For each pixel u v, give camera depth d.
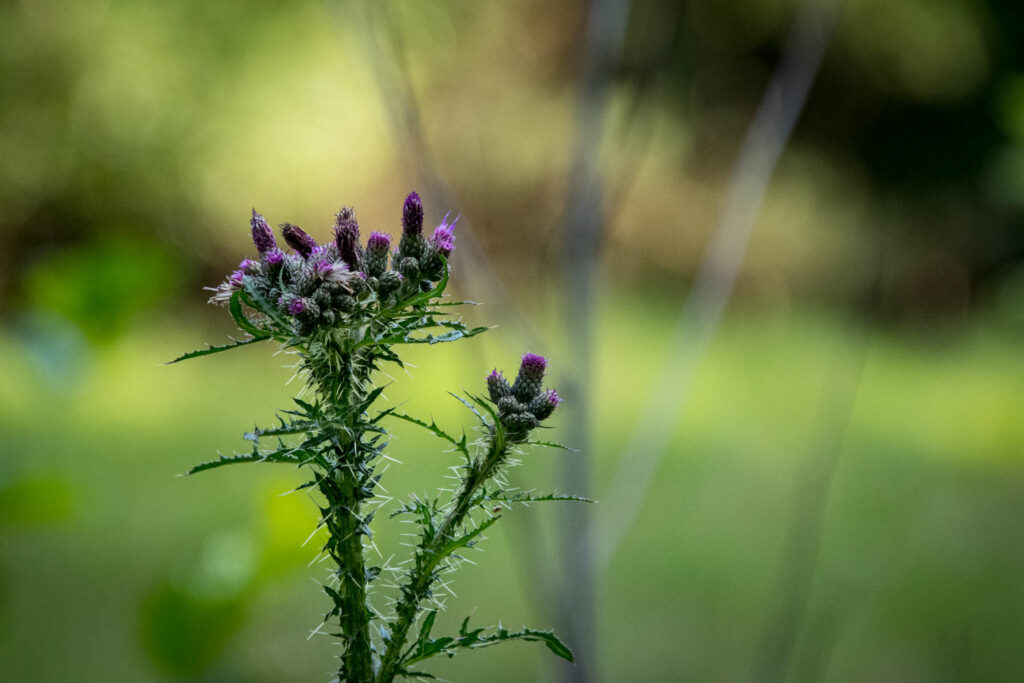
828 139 25.73
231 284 1.97
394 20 4.08
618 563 9.35
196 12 18.77
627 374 17.59
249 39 18.86
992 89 24.28
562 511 3.94
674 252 24.55
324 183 19.11
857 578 7.93
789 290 24.67
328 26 18.92
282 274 1.91
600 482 10.52
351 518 1.78
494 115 20.14
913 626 7.67
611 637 7.69
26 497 2.82
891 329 22.80
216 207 19.03
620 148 4.36
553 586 3.91
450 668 6.89
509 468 1.90
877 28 23.75
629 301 22.78
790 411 16.17
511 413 1.87
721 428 14.97
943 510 10.98
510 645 7.29
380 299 1.87
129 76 18.56
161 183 18.92
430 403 13.05
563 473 3.98
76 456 10.78
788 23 24.11
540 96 20.59
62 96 18.50
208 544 3.13
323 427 1.76
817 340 20.95
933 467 13.11
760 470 12.84
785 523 10.66
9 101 18.25
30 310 3.33
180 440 12.12
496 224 19.50
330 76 18.73
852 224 24.89
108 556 8.33
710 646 7.55
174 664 3.04
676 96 23.50
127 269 3.34
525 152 19.77
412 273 1.94
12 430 11.22
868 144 25.59
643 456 4.17
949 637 7.40
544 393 1.93
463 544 1.77
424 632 1.77
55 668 6.29
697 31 24.02
